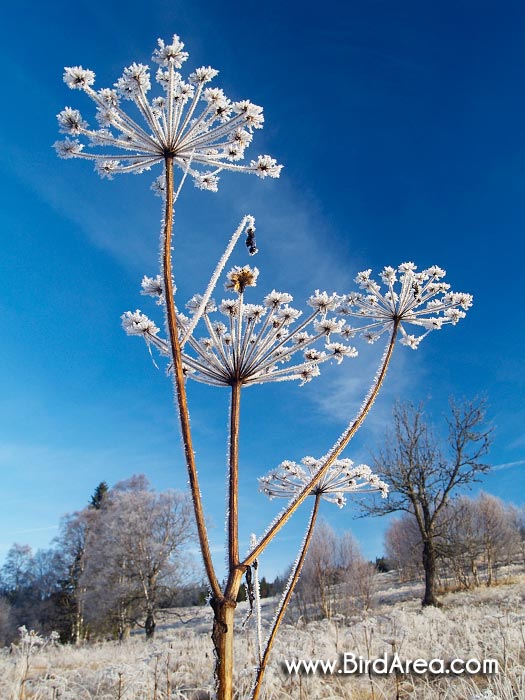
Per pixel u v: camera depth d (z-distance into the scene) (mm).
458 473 22594
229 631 1826
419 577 36062
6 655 12688
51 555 47438
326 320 3293
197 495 2004
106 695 6445
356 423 2732
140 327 2766
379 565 49062
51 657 14164
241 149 3012
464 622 10242
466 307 4309
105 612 33344
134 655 12445
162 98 3064
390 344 3430
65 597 40375
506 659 5844
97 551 35562
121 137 2920
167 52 2748
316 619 21891
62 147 2838
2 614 41125
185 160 2803
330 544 29656
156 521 33719
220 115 2889
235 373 2719
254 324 3080
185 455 2064
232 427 2541
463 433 22672
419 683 6383
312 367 3299
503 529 33906
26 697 6523
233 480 2307
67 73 2756
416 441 23000
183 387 2154
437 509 22484
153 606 31891
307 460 3963
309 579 27062
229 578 1998
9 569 52750
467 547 26219
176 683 7527
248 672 5895
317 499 3824
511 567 32719
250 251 2910
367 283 4395
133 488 37188
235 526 2178
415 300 4273
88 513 43156
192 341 2809
